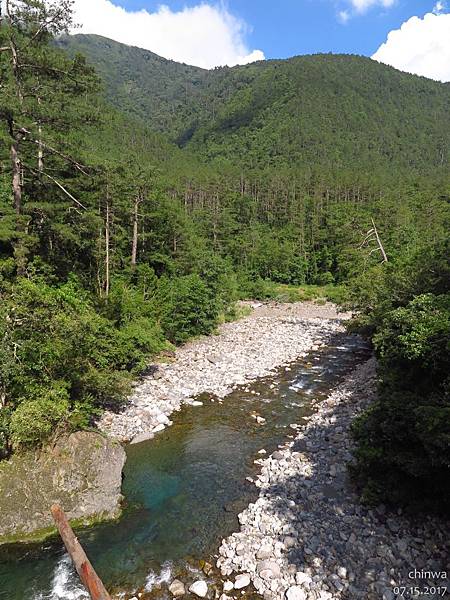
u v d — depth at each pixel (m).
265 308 49.00
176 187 83.12
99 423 16.30
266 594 8.62
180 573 9.35
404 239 50.78
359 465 11.81
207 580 9.12
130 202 34.50
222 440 15.80
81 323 14.39
